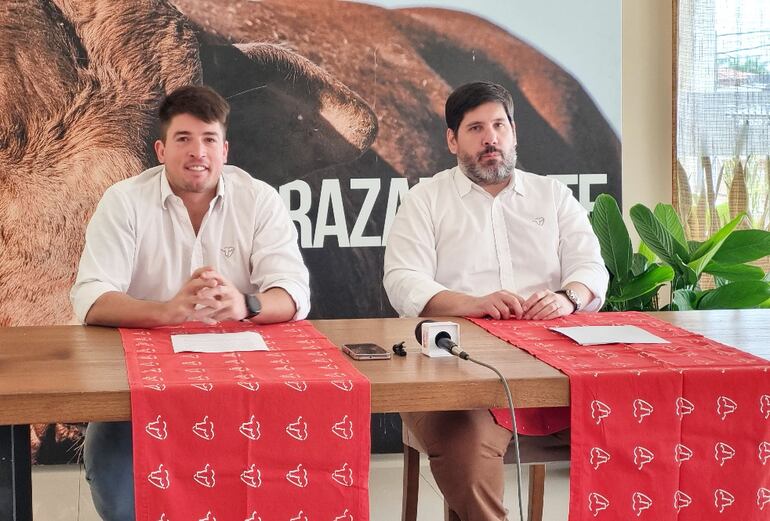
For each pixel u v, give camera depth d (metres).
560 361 1.88
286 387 1.67
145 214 2.42
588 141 3.83
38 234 3.57
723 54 3.99
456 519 2.12
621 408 1.78
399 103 3.74
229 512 1.67
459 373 1.78
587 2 3.79
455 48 3.75
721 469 1.83
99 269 2.34
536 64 3.79
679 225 3.60
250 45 3.65
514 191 2.80
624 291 3.40
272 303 2.29
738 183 4.02
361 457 1.70
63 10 3.54
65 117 3.56
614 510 1.80
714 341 2.11
